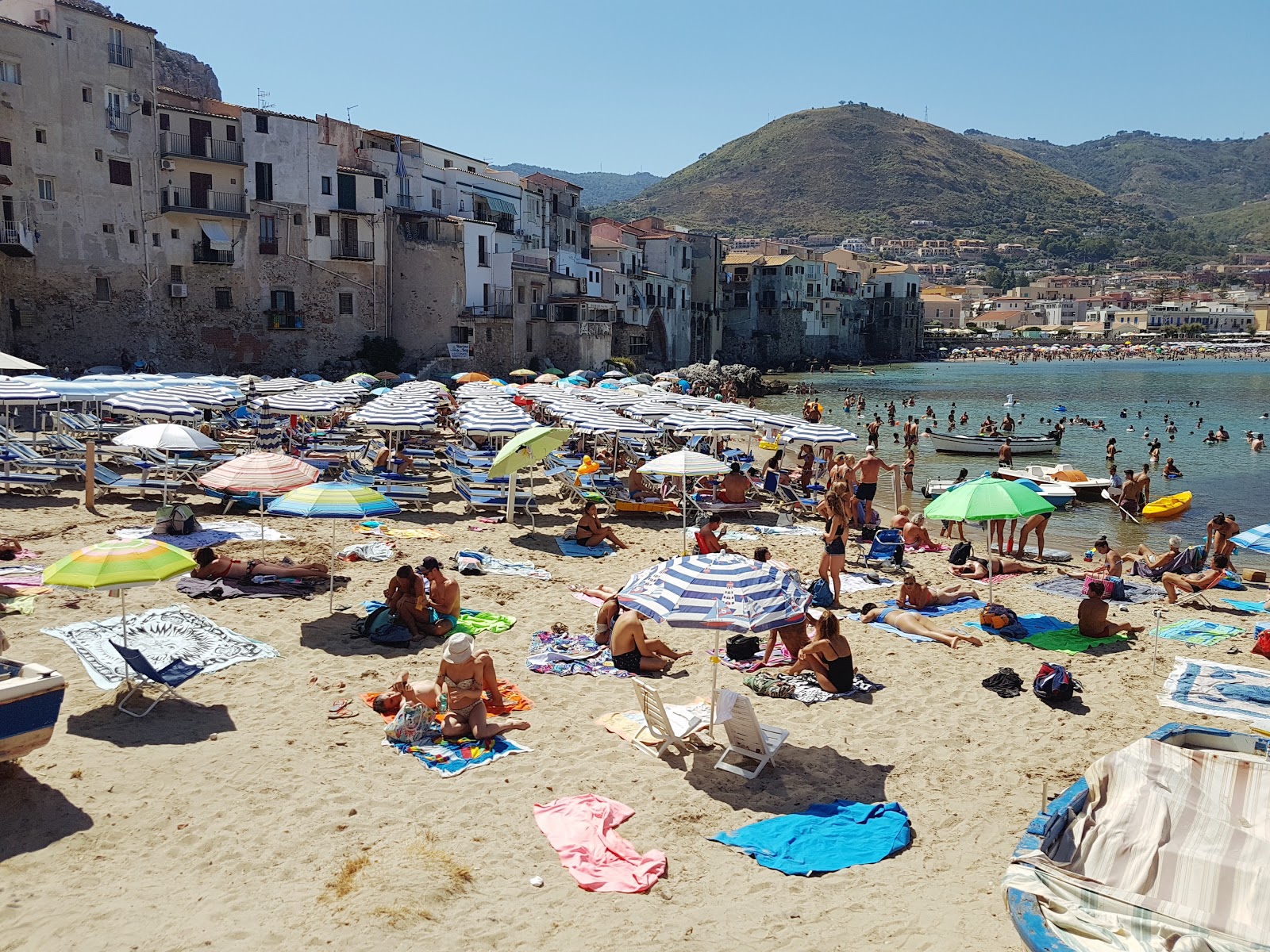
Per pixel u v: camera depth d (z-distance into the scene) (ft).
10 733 24.98
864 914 22.50
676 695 35.88
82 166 157.99
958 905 22.97
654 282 315.78
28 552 49.93
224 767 28.22
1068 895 18.81
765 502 83.15
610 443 103.14
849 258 497.46
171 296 171.42
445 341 207.82
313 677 35.45
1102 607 44.70
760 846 25.21
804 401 244.22
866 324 495.00
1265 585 59.41
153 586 45.65
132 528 57.72
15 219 150.30
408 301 204.64
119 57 161.89
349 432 112.88
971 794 28.89
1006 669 38.29
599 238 313.12
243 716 31.86
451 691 31.22
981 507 44.86
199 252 173.88
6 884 22.06
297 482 45.06
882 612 46.88
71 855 23.36
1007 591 54.95
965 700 36.52
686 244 341.21
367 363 193.88
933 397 264.11
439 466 94.22
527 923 21.65
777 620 28.35
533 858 24.30
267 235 184.03
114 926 20.88
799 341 416.46
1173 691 37.60
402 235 203.62
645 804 27.40
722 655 40.86
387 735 30.63
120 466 81.41
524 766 29.35
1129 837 19.48
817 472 92.43
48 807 25.39
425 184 217.77
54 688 25.55
